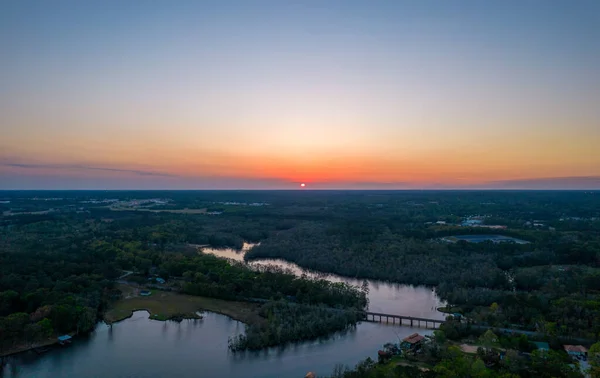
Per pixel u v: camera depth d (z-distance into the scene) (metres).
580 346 171.38
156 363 173.62
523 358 161.25
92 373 164.50
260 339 191.12
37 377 160.75
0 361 173.25
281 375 163.88
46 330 191.62
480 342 186.00
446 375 141.00
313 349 188.75
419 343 182.25
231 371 167.12
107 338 199.50
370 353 184.00
